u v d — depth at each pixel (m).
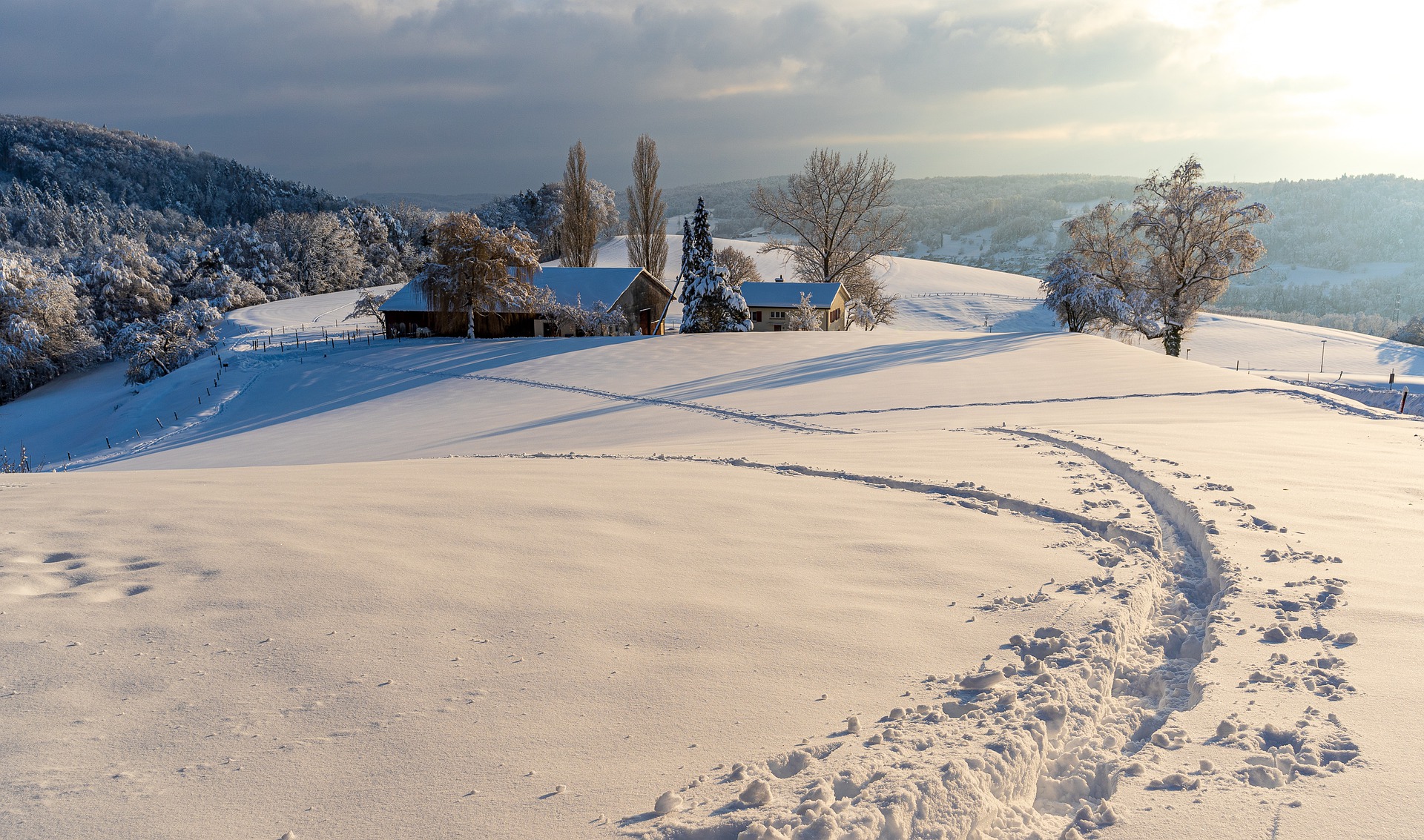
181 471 11.70
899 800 2.87
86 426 42.03
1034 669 4.17
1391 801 2.88
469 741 3.42
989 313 82.50
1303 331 73.56
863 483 9.52
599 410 27.56
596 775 3.16
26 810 2.88
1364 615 4.79
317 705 3.73
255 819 2.84
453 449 21.50
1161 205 47.88
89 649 4.30
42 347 62.88
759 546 6.54
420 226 134.75
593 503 8.02
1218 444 11.48
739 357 38.34
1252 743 3.38
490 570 5.75
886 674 4.14
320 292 102.94
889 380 29.00
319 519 7.16
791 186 64.31
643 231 74.69
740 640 4.57
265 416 34.31
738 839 2.65
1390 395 35.47
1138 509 7.70
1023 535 6.89
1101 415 17.91
